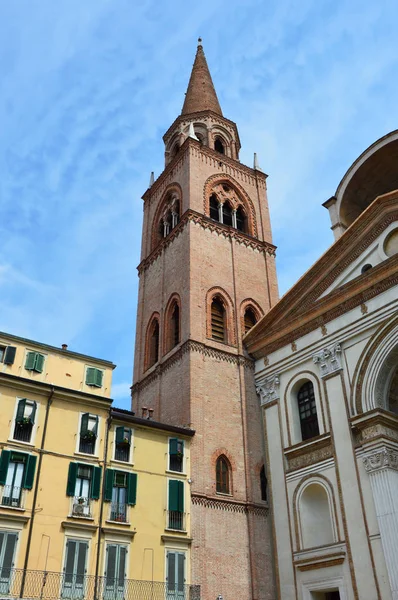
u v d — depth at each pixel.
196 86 56.47
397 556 24.78
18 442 26.62
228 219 45.62
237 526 31.36
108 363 31.72
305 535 30.05
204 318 37.88
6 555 24.11
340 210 41.22
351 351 31.23
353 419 28.77
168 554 28.12
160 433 31.38
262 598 29.88
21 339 29.56
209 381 35.25
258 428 35.59
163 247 44.72
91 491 27.42
